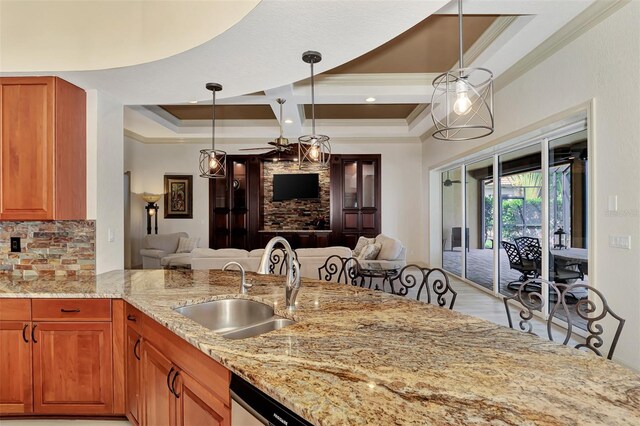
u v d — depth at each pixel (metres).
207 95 3.05
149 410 1.82
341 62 2.44
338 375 1.00
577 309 1.72
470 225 6.13
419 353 1.16
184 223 7.99
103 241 2.88
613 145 2.75
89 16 2.48
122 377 2.19
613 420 0.78
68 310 2.20
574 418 0.78
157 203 7.89
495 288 5.18
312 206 8.59
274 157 6.05
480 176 5.73
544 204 4.03
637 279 2.59
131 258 7.40
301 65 2.47
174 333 1.55
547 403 0.85
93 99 2.83
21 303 2.21
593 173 2.94
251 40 2.12
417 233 8.10
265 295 2.03
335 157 8.05
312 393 0.91
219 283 2.43
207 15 2.14
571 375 1.00
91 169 2.81
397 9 1.83
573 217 3.60
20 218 2.51
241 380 1.12
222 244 8.02
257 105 5.93
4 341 2.21
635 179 2.58
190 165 8.00
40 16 2.51
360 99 4.98
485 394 0.89
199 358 1.36
